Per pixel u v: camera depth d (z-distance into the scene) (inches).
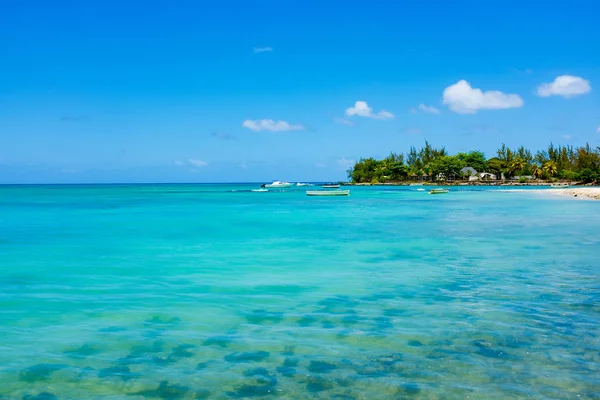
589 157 5999.0
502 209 1630.2
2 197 3043.8
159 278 490.0
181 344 291.4
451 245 729.6
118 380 241.0
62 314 357.7
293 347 285.6
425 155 7568.9
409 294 415.2
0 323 335.0
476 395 222.4
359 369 252.4
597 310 360.2
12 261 595.5
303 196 3186.5
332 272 518.6
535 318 340.5
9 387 232.8
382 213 1491.1
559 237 823.1
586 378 240.1
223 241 792.3
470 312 357.4
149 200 2586.1
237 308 372.5
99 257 627.8
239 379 241.3
